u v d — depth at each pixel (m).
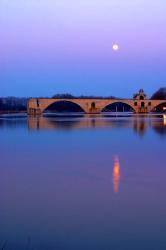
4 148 59.59
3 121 144.25
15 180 36.53
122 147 59.28
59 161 46.81
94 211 26.83
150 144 62.97
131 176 37.81
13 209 27.41
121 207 27.77
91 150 56.12
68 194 31.27
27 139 73.12
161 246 21.17
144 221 24.84
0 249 20.61
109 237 22.39
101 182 35.41
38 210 27.14
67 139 72.06
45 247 21.03
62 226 23.98
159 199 29.59
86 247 21.05
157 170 40.66
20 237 22.28
